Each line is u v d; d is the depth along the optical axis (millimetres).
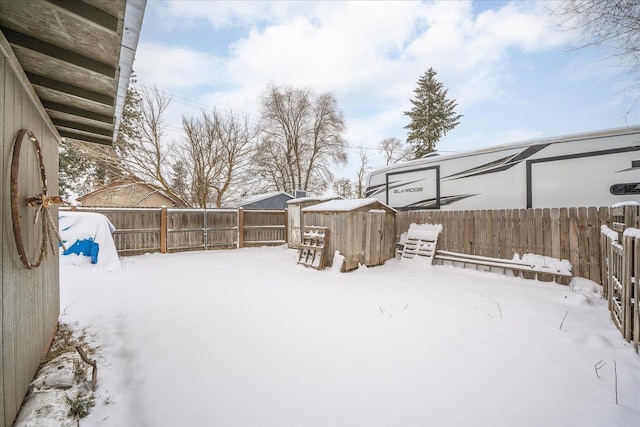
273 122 21312
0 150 1408
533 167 5305
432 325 2998
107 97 2238
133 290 4363
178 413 1692
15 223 1519
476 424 1617
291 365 2217
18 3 1256
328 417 1665
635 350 2400
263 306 3613
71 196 13297
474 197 6102
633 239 2656
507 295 4117
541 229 5027
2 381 1357
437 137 22609
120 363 2221
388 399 1820
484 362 2266
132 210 8289
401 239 7148
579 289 4336
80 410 1651
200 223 9445
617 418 1658
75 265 5703
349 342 2607
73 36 1547
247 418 1657
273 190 20766
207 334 2770
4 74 1465
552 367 2191
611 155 4555
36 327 1956
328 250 6113
